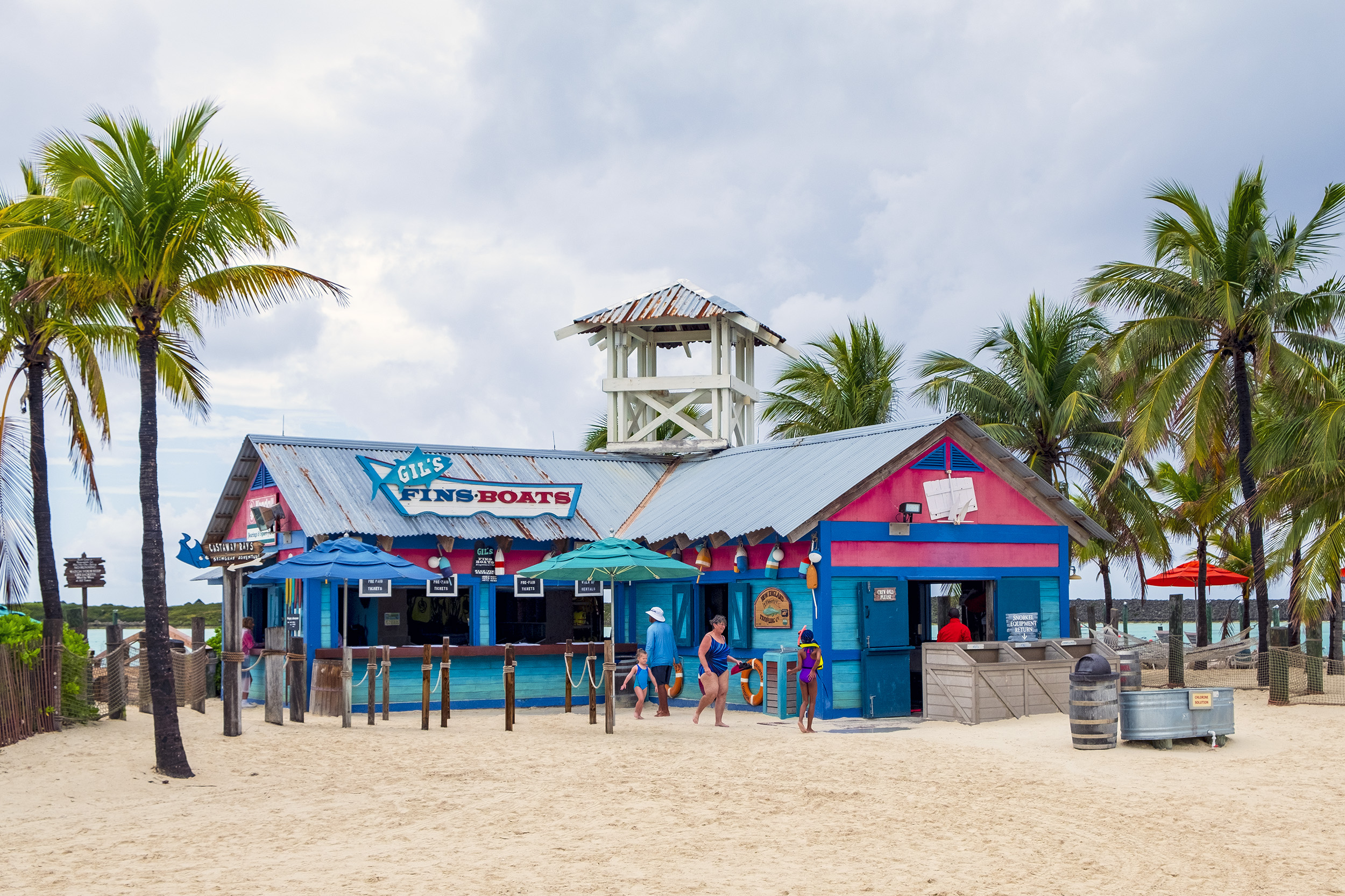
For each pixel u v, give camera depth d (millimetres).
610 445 26516
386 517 20734
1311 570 20750
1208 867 8898
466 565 21594
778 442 23844
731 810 10844
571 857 9070
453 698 20516
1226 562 39188
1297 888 8344
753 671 19625
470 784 12312
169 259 13023
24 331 17281
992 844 9539
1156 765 13367
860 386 35719
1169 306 24328
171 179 13211
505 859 8984
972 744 14992
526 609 23609
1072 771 12977
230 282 13844
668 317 26312
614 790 11867
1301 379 22734
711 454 25812
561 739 15758
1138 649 30656
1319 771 12953
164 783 12422
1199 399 23703
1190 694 14625
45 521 17531
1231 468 27672
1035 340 31562
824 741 15422
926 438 19672
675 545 21922
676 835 9820
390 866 8773
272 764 13688
